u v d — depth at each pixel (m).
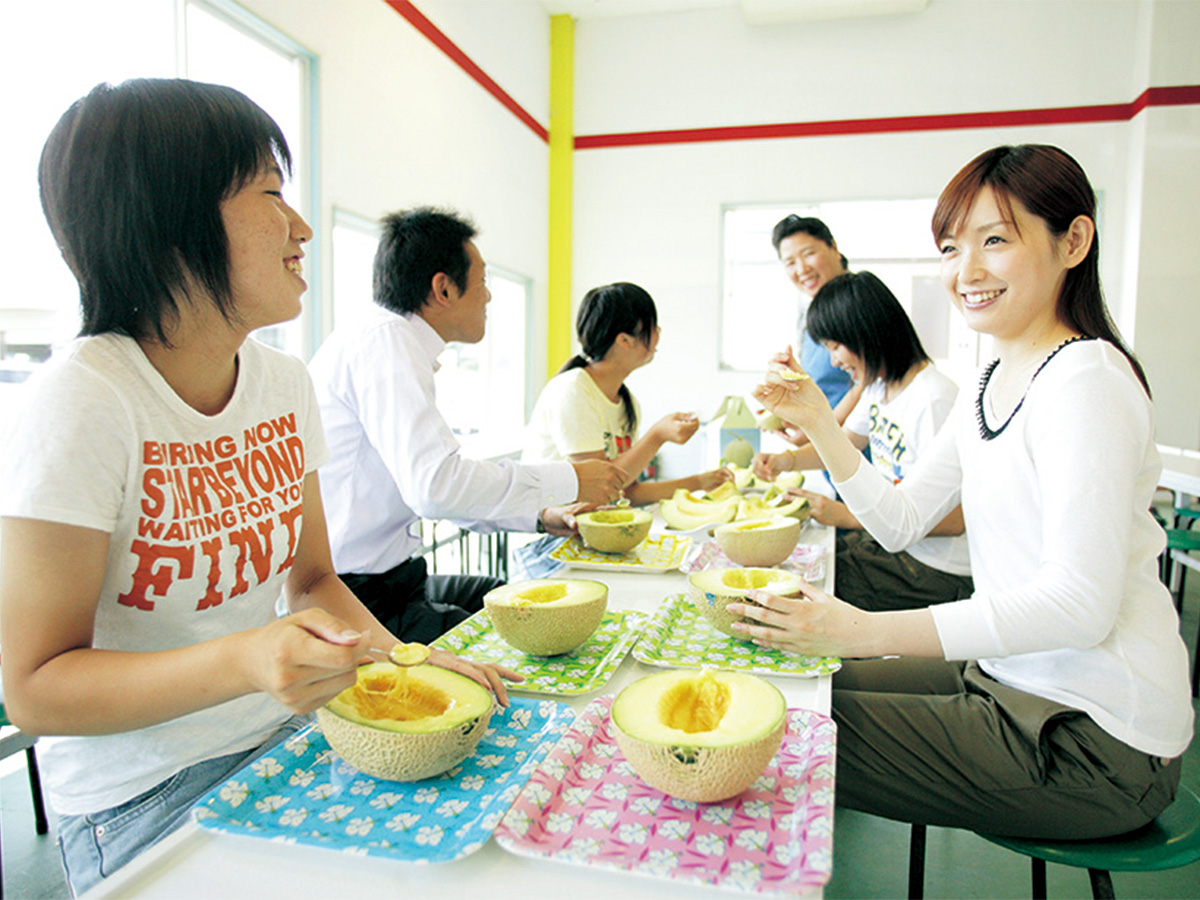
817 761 0.71
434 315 1.60
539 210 6.06
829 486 2.63
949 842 1.80
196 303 0.79
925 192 5.68
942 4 5.54
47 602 0.68
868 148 5.74
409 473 1.41
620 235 6.22
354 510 1.54
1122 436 0.88
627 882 0.58
